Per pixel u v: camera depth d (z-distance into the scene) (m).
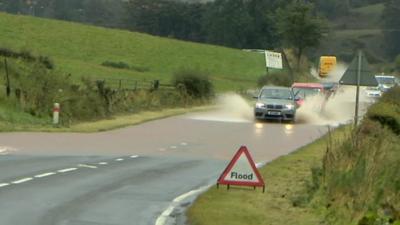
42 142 67.75
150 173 50.34
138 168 52.75
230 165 43.59
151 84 138.00
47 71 109.38
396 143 60.38
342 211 34.97
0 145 63.72
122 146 67.62
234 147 69.69
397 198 34.78
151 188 43.72
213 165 55.94
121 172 50.16
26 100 90.12
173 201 39.44
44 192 40.38
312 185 42.72
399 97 109.88
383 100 105.56
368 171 38.34
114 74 175.62
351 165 41.22
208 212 35.91
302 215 36.06
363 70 63.03
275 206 38.41
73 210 35.53
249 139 77.62
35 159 55.22
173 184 45.72
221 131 86.62
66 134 76.44
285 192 42.78
